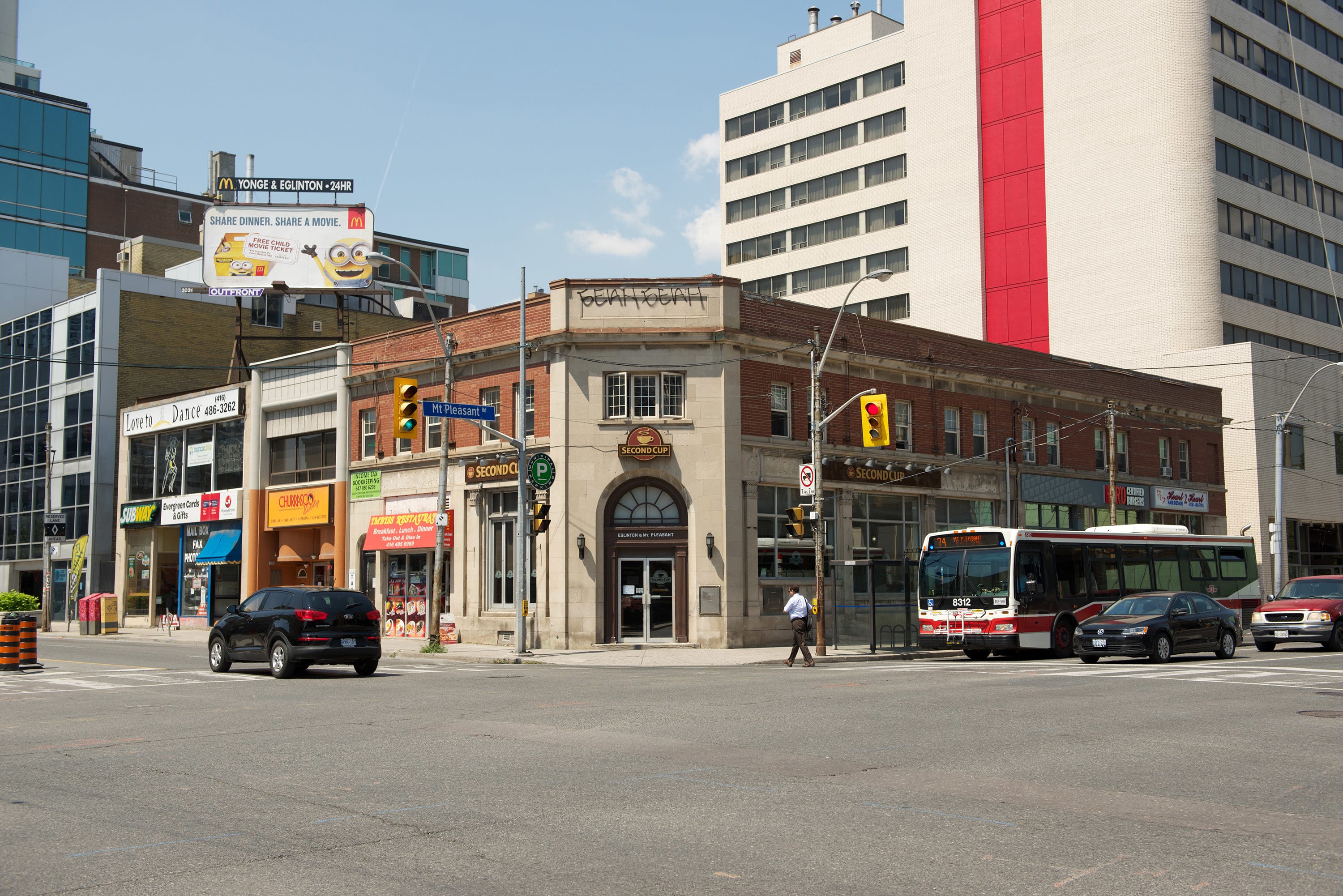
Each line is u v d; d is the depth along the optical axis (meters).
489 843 7.98
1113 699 17.48
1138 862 7.44
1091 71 61.44
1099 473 46.81
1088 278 60.69
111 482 55.16
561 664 28.28
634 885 6.89
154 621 50.56
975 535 29.70
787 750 12.34
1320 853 7.71
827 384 36.88
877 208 69.44
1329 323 64.94
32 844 8.05
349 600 23.36
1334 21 68.94
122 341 55.72
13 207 79.44
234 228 49.00
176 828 8.51
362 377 40.72
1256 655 29.08
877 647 33.47
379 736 13.55
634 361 33.91
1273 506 55.09
